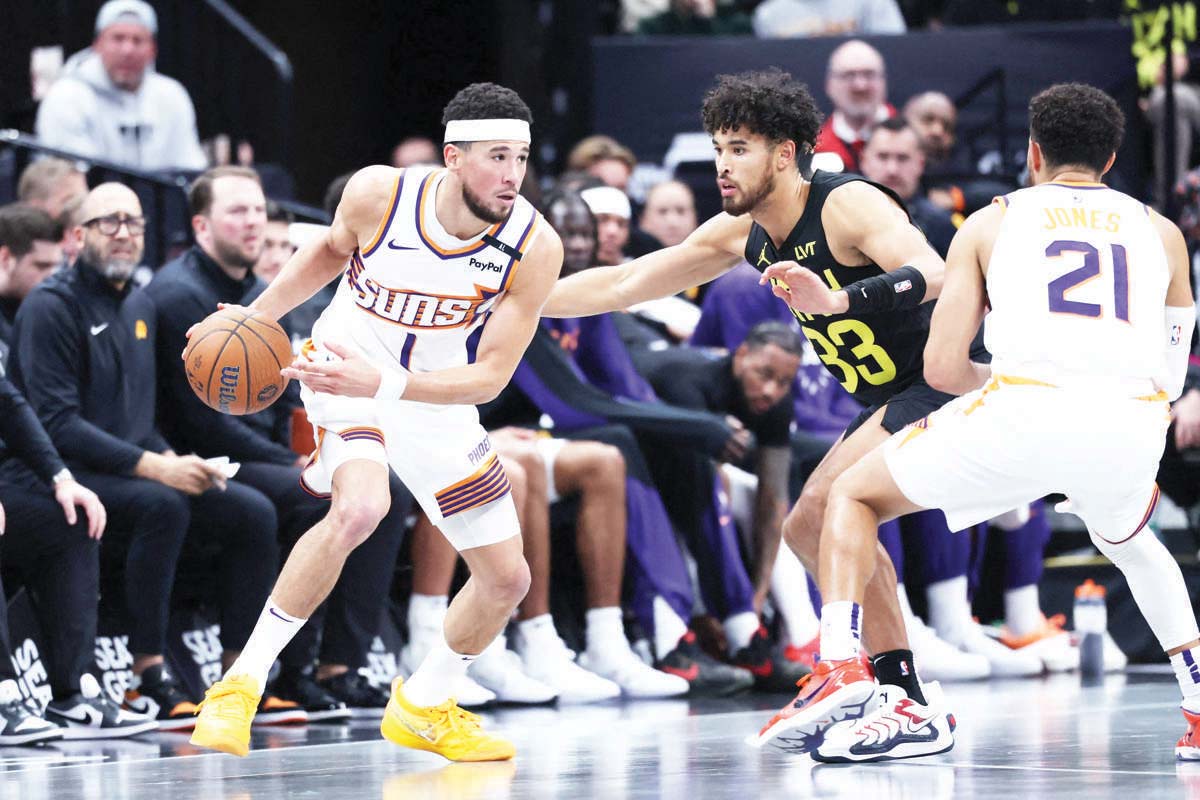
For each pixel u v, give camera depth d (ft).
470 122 24.06
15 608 33.53
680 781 23.45
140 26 51.88
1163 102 62.08
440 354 25.79
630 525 39.93
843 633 23.81
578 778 24.03
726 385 42.22
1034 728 30.37
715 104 25.90
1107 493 23.99
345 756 27.71
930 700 26.12
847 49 54.13
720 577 41.60
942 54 59.00
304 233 40.24
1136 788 21.83
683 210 49.32
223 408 25.68
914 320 26.61
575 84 66.33
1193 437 50.85
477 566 26.32
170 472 33.50
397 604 39.78
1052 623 47.62
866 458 24.72
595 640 39.42
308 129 76.48
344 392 23.53
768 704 37.68
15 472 33.06
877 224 25.57
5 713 30.48
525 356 39.22
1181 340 25.00
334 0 75.82
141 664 33.78
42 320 33.88
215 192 36.09
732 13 66.49
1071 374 23.29
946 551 44.47
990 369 25.02
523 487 37.32
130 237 34.55
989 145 59.36
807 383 45.29
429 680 26.78
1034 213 23.95
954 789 21.98
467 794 22.35
